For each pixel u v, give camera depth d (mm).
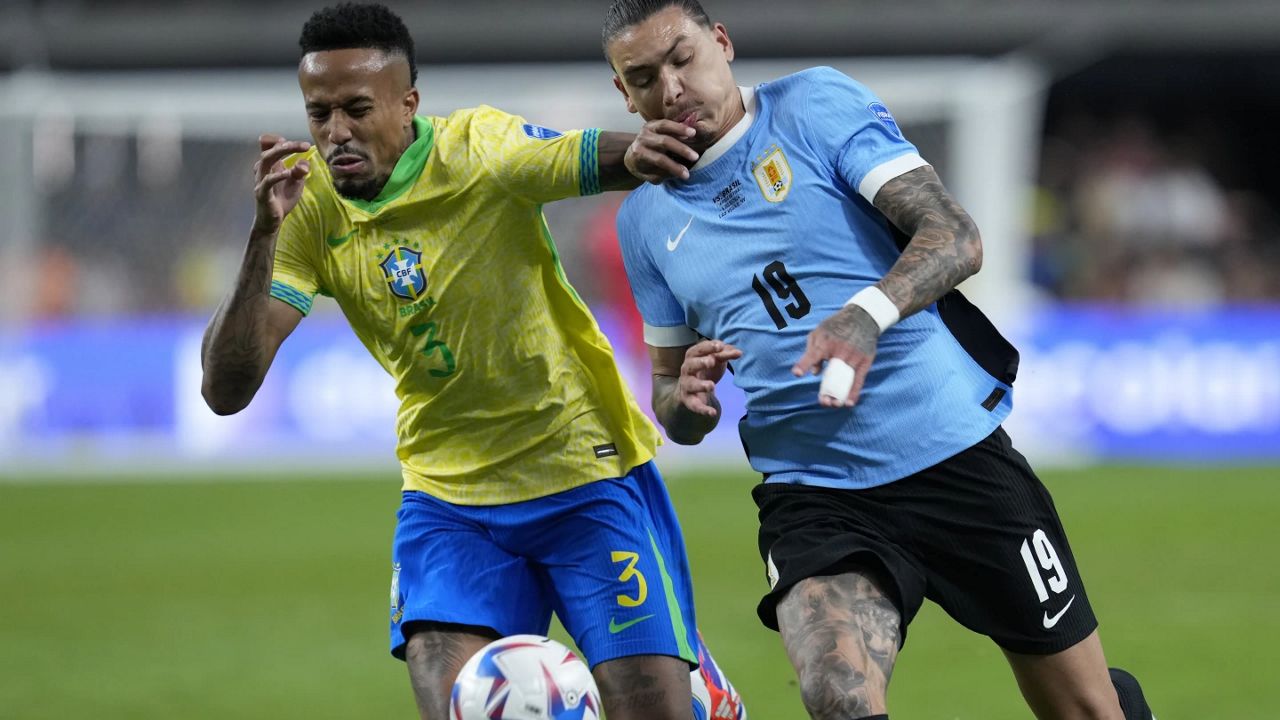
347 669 27188
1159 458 54156
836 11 64562
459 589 16406
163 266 55812
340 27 15227
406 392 16641
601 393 16844
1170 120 78812
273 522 43312
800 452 15641
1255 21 67500
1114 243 66938
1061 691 15758
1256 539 39250
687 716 16516
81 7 65688
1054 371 53875
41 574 36469
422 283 15773
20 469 53375
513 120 15938
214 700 24922
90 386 53781
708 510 44156
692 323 16297
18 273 54062
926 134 54844
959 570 15398
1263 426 54562
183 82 62562
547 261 16297
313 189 16047
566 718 12414
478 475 16578
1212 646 27828
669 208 15750
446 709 15523
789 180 15172
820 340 13469
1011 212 54031
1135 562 36312
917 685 25109
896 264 14016
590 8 65188
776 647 28094
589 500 16594
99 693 25422
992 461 15266
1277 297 66500
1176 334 54281
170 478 52094
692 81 14961
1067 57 67938
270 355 15906
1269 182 77938
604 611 16500
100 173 55531
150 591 34344
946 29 64938
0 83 64125
